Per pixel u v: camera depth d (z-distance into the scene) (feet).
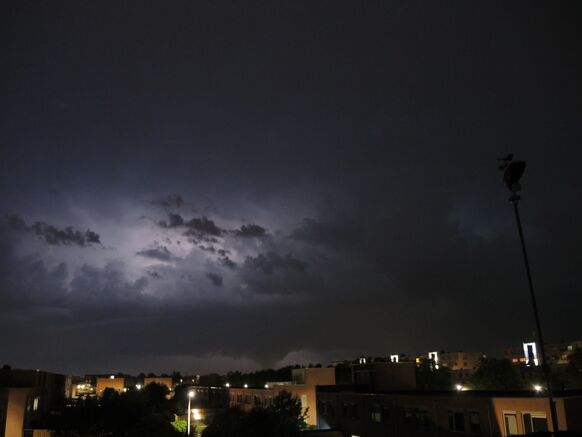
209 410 260.21
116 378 427.74
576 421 112.37
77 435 192.13
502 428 123.54
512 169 64.23
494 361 295.28
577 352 311.88
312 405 225.35
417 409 151.43
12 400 184.65
